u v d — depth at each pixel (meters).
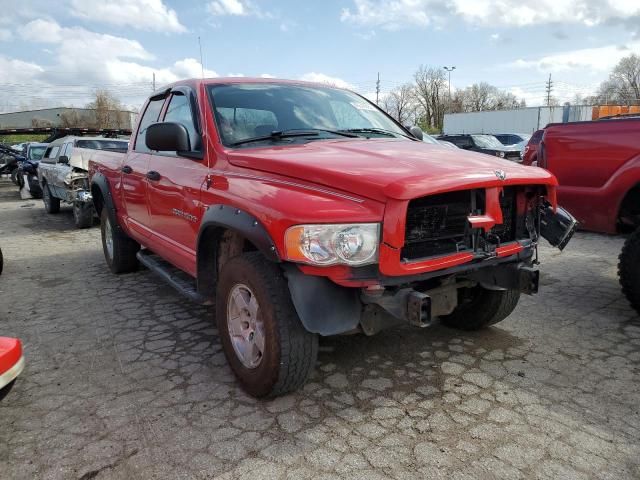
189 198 3.60
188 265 3.81
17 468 2.47
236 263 2.99
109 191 5.65
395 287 2.70
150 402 3.06
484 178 2.76
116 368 3.54
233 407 2.98
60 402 3.08
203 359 3.66
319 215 2.47
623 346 3.75
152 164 4.40
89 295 5.25
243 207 2.87
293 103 4.00
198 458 2.51
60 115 57.12
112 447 2.62
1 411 2.99
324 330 2.60
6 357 2.43
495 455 2.50
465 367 3.45
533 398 3.03
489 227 2.84
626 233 5.08
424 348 3.76
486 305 3.81
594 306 4.61
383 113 4.57
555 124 5.20
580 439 2.62
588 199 4.92
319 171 2.70
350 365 3.49
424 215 2.69
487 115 36.78
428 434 2.68
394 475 2.37
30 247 7.99
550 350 3.70
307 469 2.42
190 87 4.09
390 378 3.31
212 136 3.50
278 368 2.79
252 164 3.07
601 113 34.41
